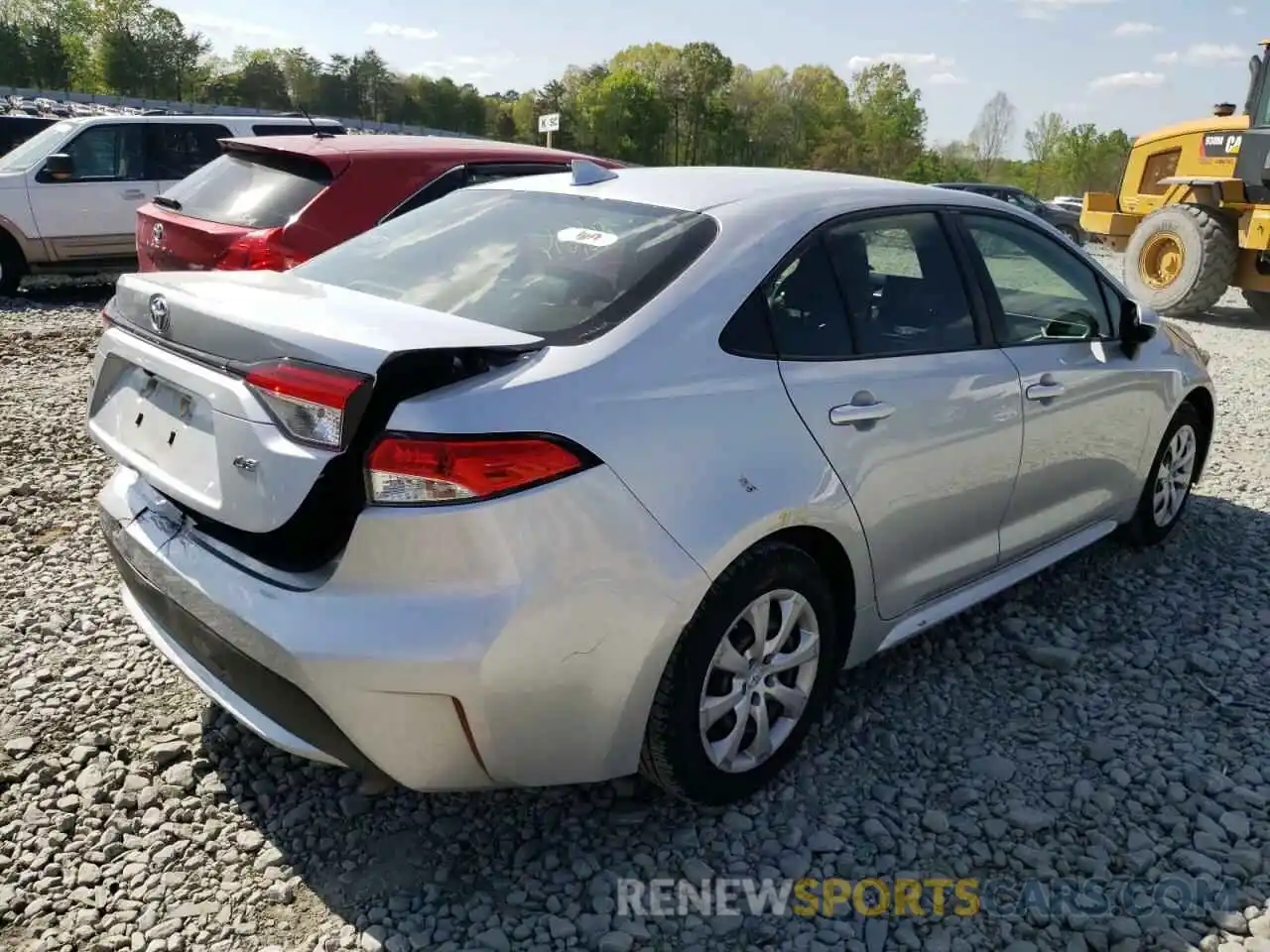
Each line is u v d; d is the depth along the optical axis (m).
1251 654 3.82
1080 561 4.64
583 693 2.41
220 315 2.51
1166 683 3.61
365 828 2.76
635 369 2.53
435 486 2.21
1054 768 3.11
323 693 2.26
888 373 3.08
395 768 2.35
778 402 2.75
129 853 2.64
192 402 2.61
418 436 2.21
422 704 2.27
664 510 2.46
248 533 2.46
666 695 2.56
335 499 2.29
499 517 2.24
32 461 5.46
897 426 3.04
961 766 3.10
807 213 3.09
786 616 2.82
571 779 2.53
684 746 2.62
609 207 3.14
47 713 3.19
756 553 2.67
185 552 2.58
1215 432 6.93
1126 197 14.79
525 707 2.34
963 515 3.40
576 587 2.32
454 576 2.24
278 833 2.73
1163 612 4.15
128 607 3.01
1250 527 5.13
